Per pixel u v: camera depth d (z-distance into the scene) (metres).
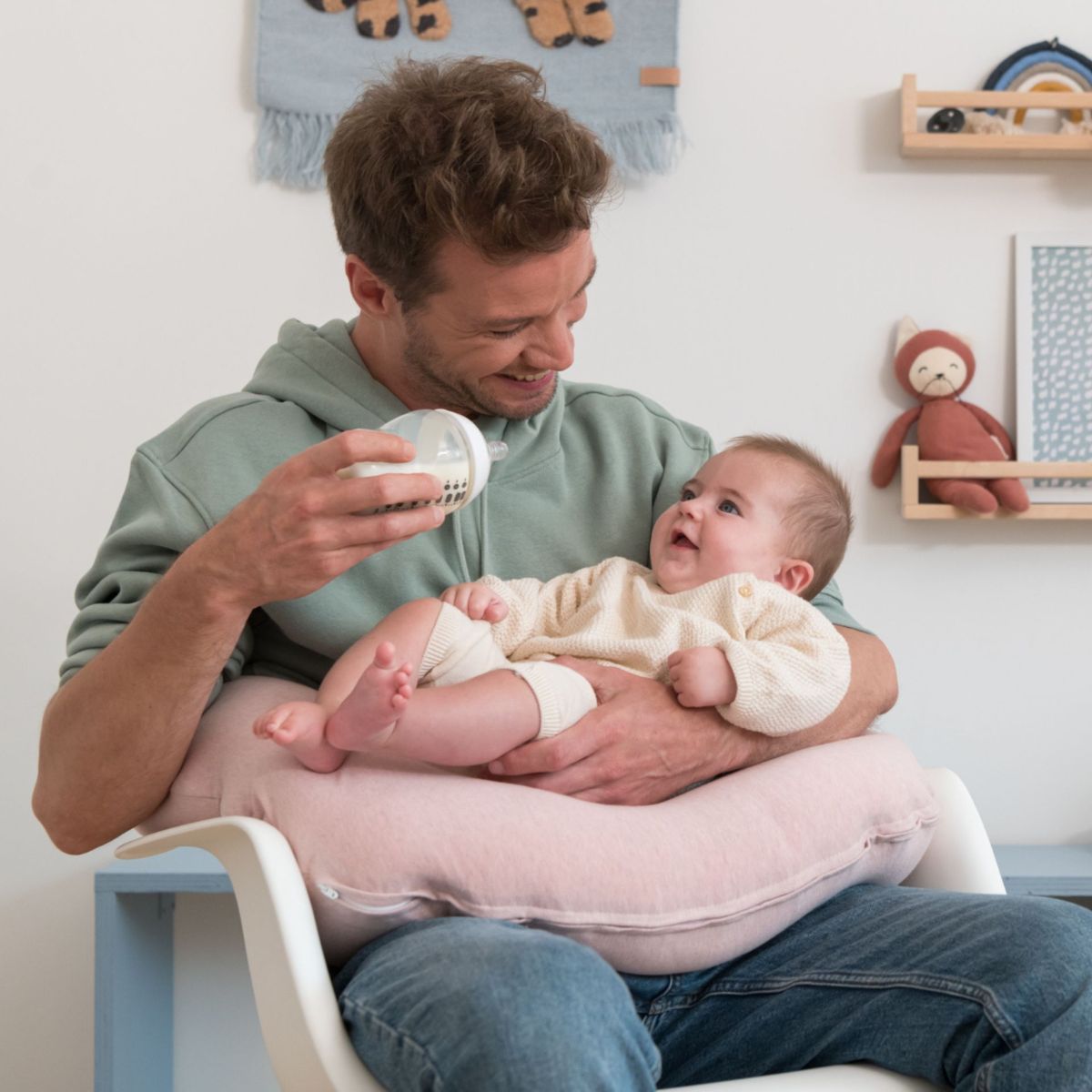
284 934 0.92
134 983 2.16
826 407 2.43
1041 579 2.42
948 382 2.35
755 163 2.43
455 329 1.21
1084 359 2.41
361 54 2.40
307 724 1.01
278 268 2.41
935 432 2.37
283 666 1.30
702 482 1.44
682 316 2.42
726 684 1.19
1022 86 2.41
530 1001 0.82
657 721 1.17
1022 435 2.39
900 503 2.42
